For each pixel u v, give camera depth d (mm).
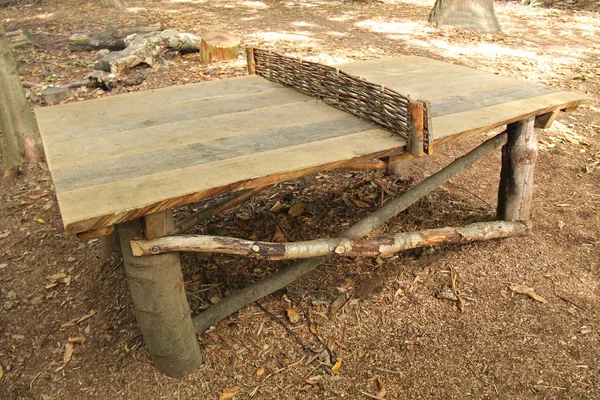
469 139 4535
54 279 3072
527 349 2479
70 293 2955
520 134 3041
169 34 6297
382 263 2992
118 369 2422
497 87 2975
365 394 2277
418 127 2113
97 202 1710
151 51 6070
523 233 3176
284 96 2822
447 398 2258
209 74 5746
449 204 3566
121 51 5988
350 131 2312
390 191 3709
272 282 2535
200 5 9805
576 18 8836
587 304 2744
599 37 7617
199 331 2416
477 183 3867
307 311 2680
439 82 3076
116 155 2084
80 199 1732
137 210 1691
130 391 2311
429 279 2883
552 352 2463
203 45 6109
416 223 3344
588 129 4660
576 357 2438
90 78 5531
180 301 2172
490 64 6266
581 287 2861
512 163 3102
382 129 2332
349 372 2375
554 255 3096
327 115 2523
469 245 3139
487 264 3002
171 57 6301
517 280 2895
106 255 3156
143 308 2127
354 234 2635
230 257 3062
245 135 2273
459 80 3119
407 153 2234
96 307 2824
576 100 2770
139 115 2555
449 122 2410
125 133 2320
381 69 3391
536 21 8656
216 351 2455
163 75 5781
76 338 2635
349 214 3445
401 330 2578
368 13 9227
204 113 2568
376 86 2311
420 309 2697
